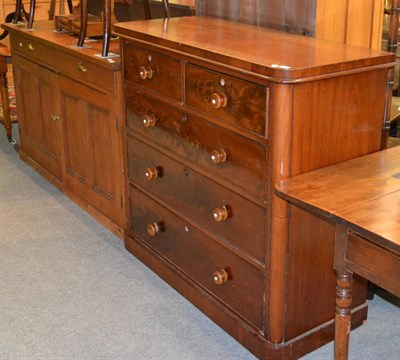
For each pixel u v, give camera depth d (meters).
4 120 4.15
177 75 2.13
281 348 2.01
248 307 2.08
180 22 2.47
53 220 3.11
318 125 1.82
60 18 3.27
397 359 2.09
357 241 1.50
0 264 2.71
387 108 2.00
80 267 2.68
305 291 2.01
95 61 2.65
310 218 1.92
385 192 1.60
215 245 2.17
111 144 2.75
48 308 2.40
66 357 2.12
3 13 5.20
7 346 2.18
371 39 2.35
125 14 3.74
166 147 2.32
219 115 1.97
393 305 2.38
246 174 1.92
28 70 3.41
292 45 2.00
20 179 3.62
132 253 2.77
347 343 1.69
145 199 2.58
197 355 2.12
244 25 2.41
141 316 2.34
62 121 3.16
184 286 2.41
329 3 2.21
